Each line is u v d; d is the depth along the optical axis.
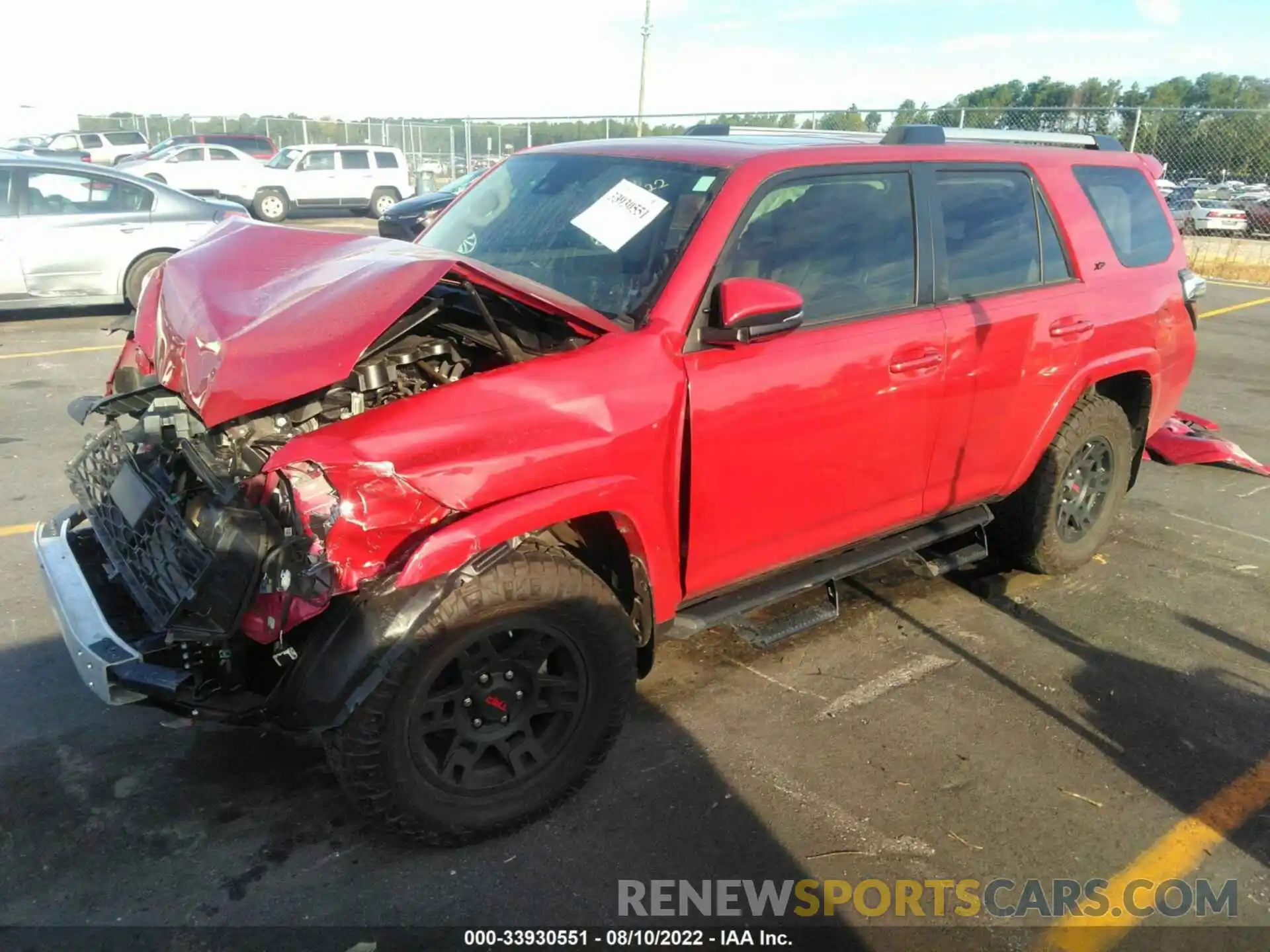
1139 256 4.55
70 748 3.13
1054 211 4.14
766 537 3.28
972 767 3.24
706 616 3.18
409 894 2.60
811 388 3.16
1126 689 3.75
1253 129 17.25
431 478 2.39
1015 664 3.90
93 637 2.58
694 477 2.96
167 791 2.95
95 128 39.03
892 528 3.79
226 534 2.36
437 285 3.01
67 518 3.28
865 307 3.41
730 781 3.11
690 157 3.31
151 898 2.54
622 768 3.15
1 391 7.25
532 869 2.71
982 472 3.99
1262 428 7.38
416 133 26.86
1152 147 17.80
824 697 3.62
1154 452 6.46
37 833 2.75
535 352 2.81
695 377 2.90
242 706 2.50
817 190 3.31
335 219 24.38
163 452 2.81
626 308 2.96
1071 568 4.68
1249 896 2.73
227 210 10.59
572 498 2.60
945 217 3.70
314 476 2.35
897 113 17.59
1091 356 4.20
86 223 9.83
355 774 2.51
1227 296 13.99
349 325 2.45
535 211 3.53
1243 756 3.36
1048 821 3.00
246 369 2.40
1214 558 5.00
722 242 3.02
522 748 2.81
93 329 9.90
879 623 4.21
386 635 2.39
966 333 3.65
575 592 2.66
